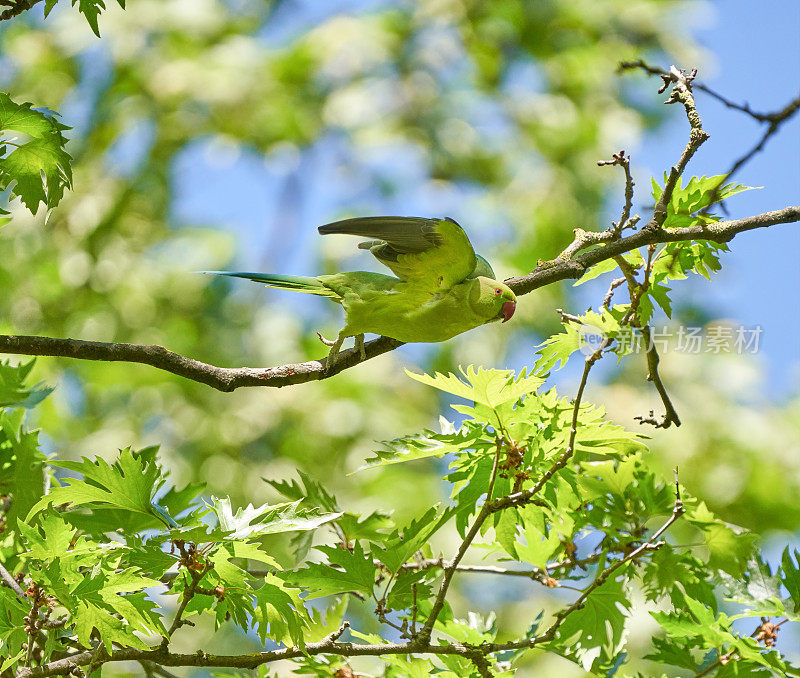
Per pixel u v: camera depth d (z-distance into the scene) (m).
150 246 16.72
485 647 4.73
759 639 4.86
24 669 4.32
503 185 17.14
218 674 5.52
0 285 15.73
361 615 11.19
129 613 4.23
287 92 17.38
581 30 18.02
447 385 4.71
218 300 16.41
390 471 14.07
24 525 4.19
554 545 5.46
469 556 11.32
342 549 4.77
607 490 5.45
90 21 5.13
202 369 5.13
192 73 16.92
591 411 4.88
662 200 5.48
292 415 14.76
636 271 5.80
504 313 5.07
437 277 5.07
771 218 5.68
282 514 4.48
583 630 5.20
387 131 17.09
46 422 13.88
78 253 16.19
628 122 17.52
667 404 5.55
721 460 13.15
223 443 14.55
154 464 4.47
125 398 14.84
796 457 13.13
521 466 4.77
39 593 4.33
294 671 5.19
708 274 5.95
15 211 16.17
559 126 17.28
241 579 4.43
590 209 16.86
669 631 4.82
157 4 17.69
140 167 16.84
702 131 5.41
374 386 15.05
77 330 15.81
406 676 5.24
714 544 5.38
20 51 17.30
